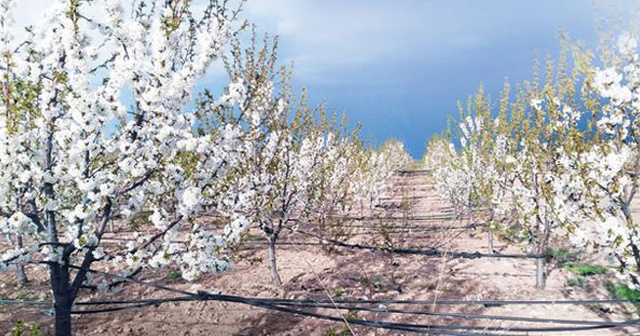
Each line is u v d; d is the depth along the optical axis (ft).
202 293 17.54
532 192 32.86
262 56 30.30
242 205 27.09
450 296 32.14
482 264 39.27
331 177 43.80
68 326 18.61
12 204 18.86
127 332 26.17
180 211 19.39
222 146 21.74
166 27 17.95
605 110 20.58
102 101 17.11
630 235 19.49
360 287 33.71
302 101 34.76
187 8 19.52
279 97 32.07
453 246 45.11
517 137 35.45
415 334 25.99
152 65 18.17
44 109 18.08
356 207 69.62
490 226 38.81
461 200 56.59
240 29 20.97
